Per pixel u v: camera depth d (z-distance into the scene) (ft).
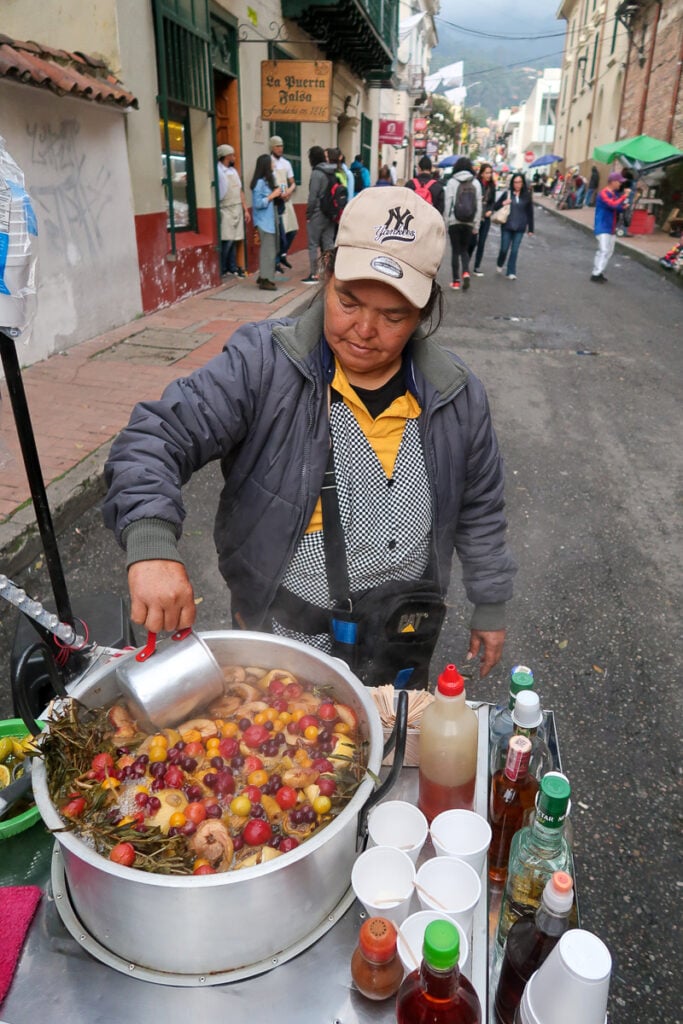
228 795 3.80
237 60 32.07
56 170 20.16
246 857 3.45
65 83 19.25
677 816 8.30
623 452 18.03
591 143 108.17
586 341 28.14
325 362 5.06
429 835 3.77
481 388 5.57
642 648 11.05
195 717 4.27
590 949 2.79
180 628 4.25
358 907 3.60
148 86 24.41
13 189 3.94
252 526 5.41
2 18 22.52
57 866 3.80
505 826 4.05
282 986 3.30
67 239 20.92
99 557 12.41
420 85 111.04
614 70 92.43
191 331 23.85
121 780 3.77
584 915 7.13
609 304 35.37
